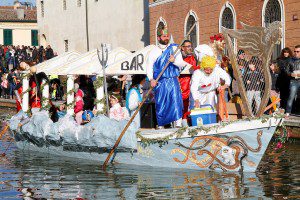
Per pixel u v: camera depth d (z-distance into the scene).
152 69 15.33
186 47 15.69
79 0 54.56
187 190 12.94
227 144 14.49
